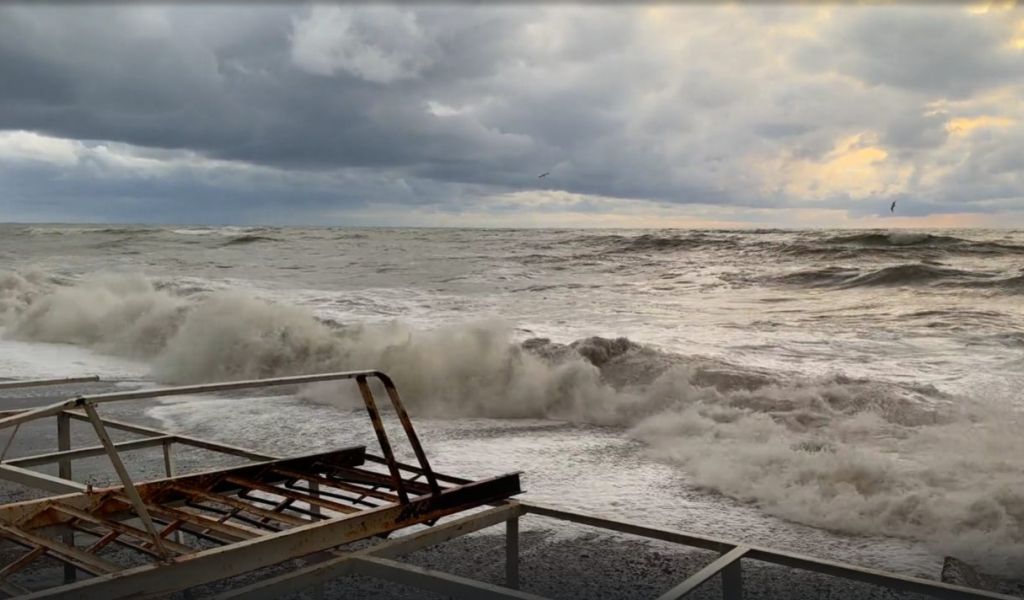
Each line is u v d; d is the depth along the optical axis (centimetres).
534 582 364
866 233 2959
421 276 2436
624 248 3222
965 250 2719
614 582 364
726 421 705
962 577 375
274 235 4956
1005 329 1281
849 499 488
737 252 2912
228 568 220
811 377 823
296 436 685
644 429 693
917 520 456
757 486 519
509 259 2936
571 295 1942
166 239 4453
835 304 1691
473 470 576
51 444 634
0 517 267
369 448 643
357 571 232
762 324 1406
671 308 1670
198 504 333
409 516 259
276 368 1000
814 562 234
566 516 276
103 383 978
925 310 1530
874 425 667
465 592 212
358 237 4650
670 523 460
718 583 360
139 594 204
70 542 302
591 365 830
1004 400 771
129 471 551
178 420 751
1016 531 432
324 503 282
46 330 1390
